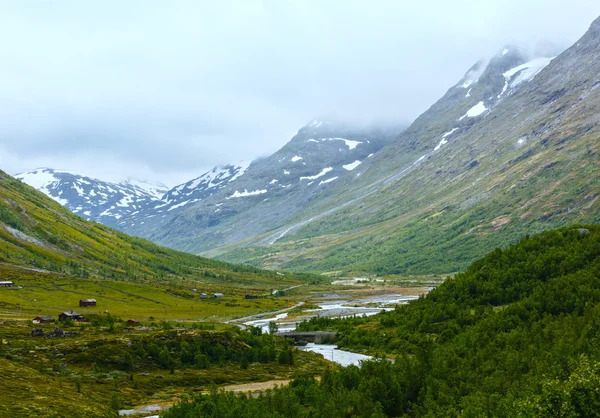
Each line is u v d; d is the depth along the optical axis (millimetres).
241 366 170875
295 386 132375
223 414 105500
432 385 113750
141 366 162875
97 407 120500
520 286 198500
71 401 120188
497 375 112438
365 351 194125
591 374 74188
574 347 114688
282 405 109188
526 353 124062
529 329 150750
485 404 93562
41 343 173250
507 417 82000
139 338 177375
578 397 72312
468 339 154750
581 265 197500
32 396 118250
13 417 103312
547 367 104688
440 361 125188
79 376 146625
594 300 164750
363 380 118438
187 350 175375
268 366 172750
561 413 71875
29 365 150125
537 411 74250
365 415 104375
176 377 155375
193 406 112000
